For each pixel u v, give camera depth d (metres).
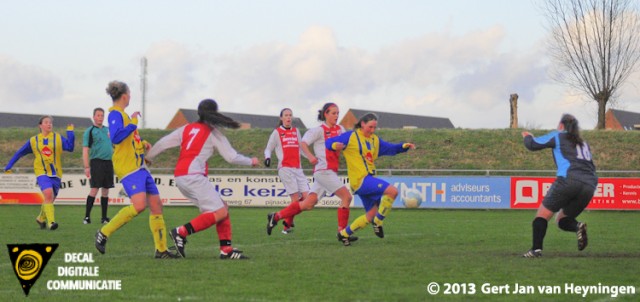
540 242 9.93
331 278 8.02
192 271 8.49
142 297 6.91
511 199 22.84
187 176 9.33
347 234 11.69
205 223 9.45
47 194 14.48
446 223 17.17
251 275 8.22
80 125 79.44
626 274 8.38
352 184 11.61
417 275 8.26
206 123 9.33
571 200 9.76
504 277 8.13
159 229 9.65
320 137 12.53
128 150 9.35
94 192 16.38
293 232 14.41
